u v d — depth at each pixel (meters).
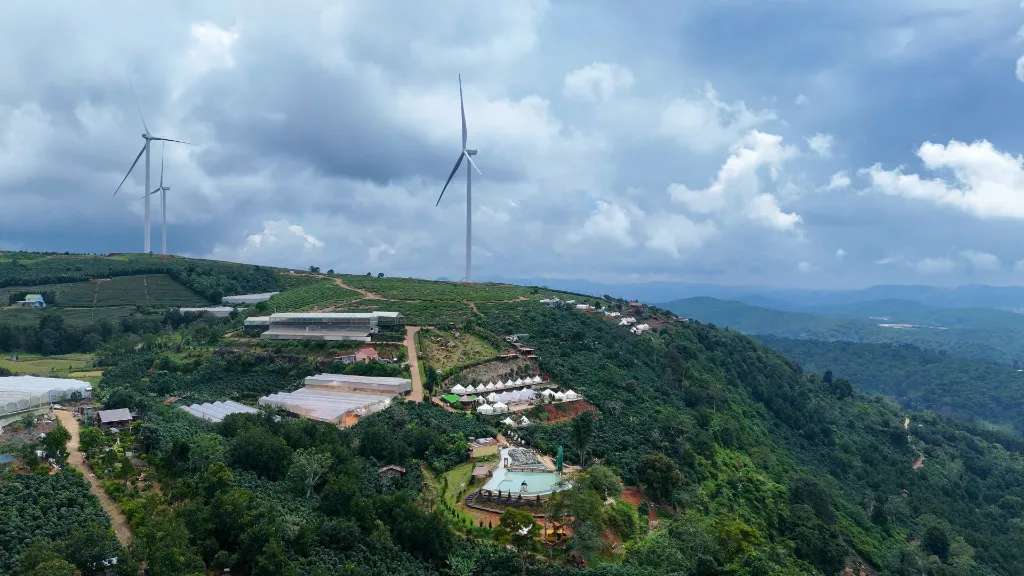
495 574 99.38
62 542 86.44
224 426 144.00
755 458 195.00
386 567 96.88
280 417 161.62
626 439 162.62
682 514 131.50
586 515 109.06
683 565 109.69
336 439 136.50
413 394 186.88
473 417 168.50
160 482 113.44
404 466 135.38
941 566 173.88
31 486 103.31
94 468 115.50
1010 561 198.00
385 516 108.31
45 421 146.12
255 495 107.62
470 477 132.25
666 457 148.12
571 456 147.50
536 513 118.31
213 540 93.88
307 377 199.75
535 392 188.62
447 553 104.19
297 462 119.12
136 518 96.62
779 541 145.62
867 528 189.38
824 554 146.00
